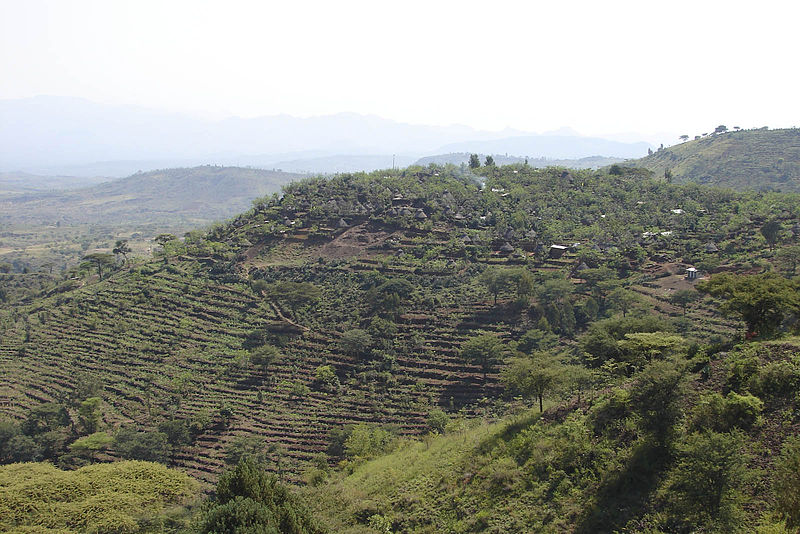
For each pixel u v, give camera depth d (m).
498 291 100.56
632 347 45.28
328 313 104.44
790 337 42.72
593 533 31.73
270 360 91.31
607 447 37.19
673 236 125.06
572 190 160.50
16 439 75.75
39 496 50.56
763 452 32.03
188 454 75.38
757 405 34.25
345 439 70.44
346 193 160.00
